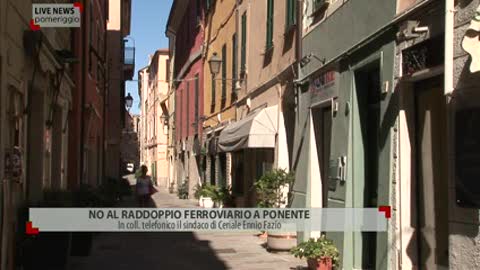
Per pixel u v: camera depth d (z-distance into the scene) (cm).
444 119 684
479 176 561
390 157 776
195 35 3056
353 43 934
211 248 1339
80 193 1199
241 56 1888
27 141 970
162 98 5650
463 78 591
